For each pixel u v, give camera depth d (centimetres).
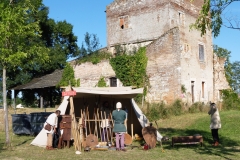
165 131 1744
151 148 1223
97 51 2983
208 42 3167
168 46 2644
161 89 2634
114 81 2844
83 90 1250
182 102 2461
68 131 1262
